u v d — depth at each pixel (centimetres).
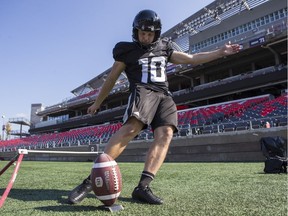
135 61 223
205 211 161
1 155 2808
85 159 1923
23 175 477
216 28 2806
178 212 160
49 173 527
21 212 169
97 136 2598
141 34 222
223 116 1764
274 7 2425
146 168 204
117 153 204
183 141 1327
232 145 1175
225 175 391
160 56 229
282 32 1861
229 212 158
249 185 272
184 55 239
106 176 171
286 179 318
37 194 245
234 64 2317
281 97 1691
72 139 2866
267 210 161
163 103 220
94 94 3603
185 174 426
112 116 3103
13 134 5000
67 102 3941
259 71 2138
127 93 2975
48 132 4256
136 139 1612
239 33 2631
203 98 2347
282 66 2011
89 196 222
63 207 182
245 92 2369
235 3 2678
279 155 441
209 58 234
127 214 158
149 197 188
